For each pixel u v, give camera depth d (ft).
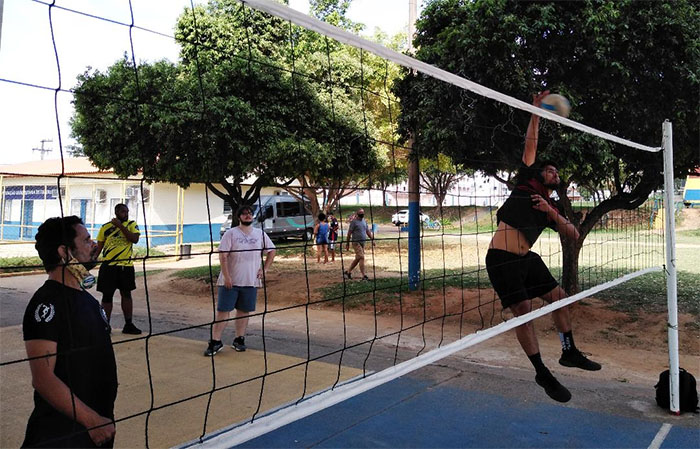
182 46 32.99
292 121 32.78
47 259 6.52
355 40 7.69
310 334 23.18
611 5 20.51
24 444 6.26
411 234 31.30
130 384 15.44
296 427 12.54
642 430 12.60
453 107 22.71
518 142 22.74
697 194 89.25
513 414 13.51
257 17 34.99
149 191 65.16
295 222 70.33
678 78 20.80
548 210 11.12
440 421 13.00
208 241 71.20
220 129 28.32
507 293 10.86
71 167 69.41
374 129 42.09
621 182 27.76
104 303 21.18
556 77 22.17
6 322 25.49
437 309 27.37
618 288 31.86
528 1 21.72
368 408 13.87
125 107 27.30
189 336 22.61
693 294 29.76
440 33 23.94
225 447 6.29
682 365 18.51
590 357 19.30
